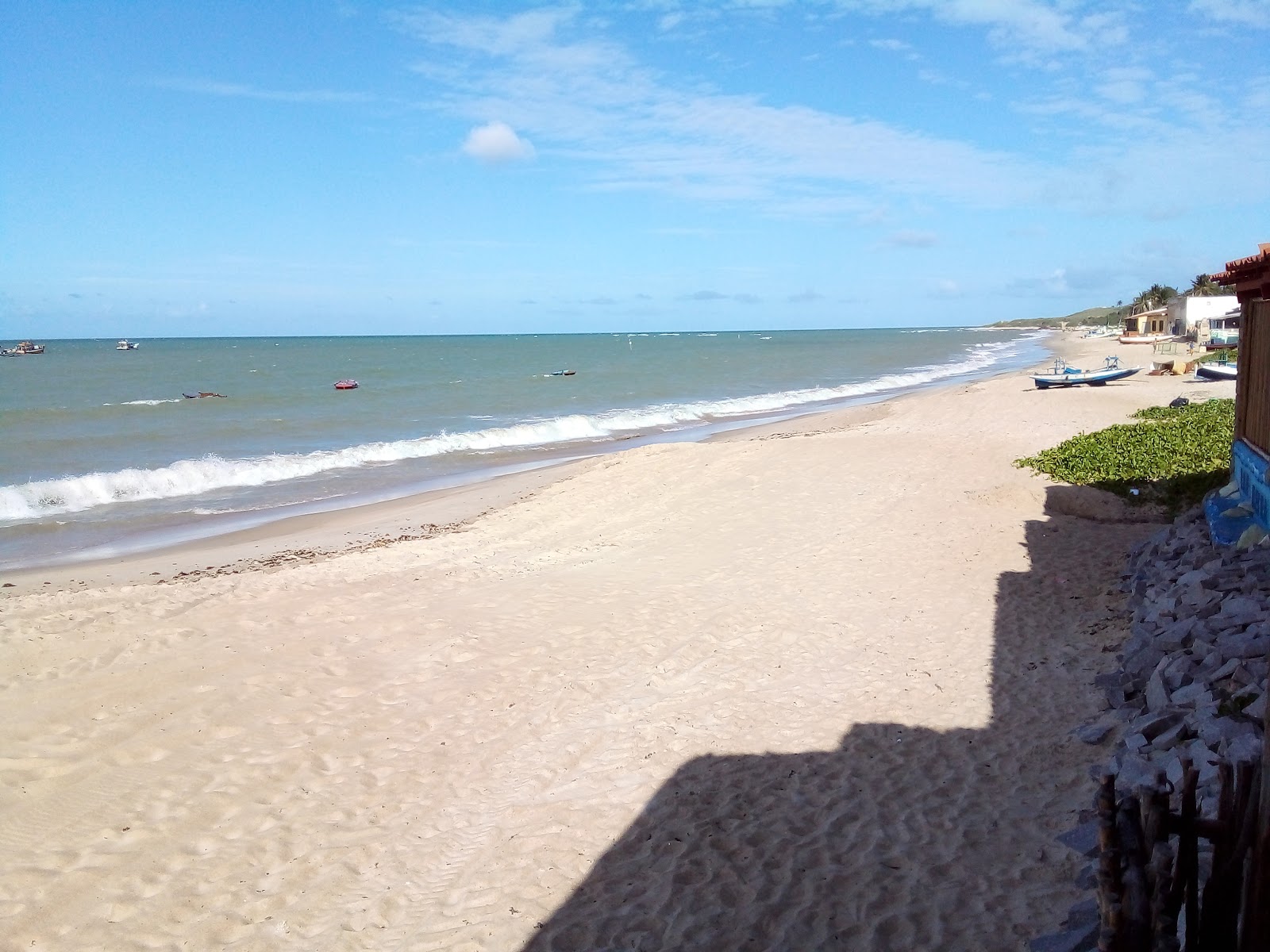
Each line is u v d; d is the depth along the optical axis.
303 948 5.14
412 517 18.12
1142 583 9.41
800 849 5.77
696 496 16.95
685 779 6.73
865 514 14.48
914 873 5.42
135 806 6.56
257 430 31.73
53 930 5.31
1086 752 6.52
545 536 15.20
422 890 5.64
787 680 8.45
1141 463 15.67
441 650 9.35
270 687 8.44
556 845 6.02
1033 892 5.07
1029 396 32.78
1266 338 9.12
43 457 25.56
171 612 10.59
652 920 5.20
